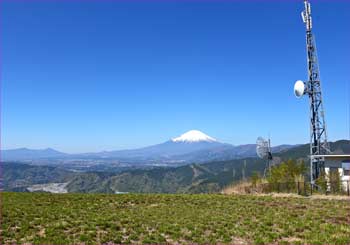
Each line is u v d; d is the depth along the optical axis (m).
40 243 17.73
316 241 18.09
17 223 21.88
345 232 20.11
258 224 22.09
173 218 23.94
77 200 33.06
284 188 41.03
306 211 26.55
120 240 18.55
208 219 23.56
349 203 30.64
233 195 38.12
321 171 44.41
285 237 19.30
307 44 47.19
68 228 20.95
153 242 18.33
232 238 19.11
